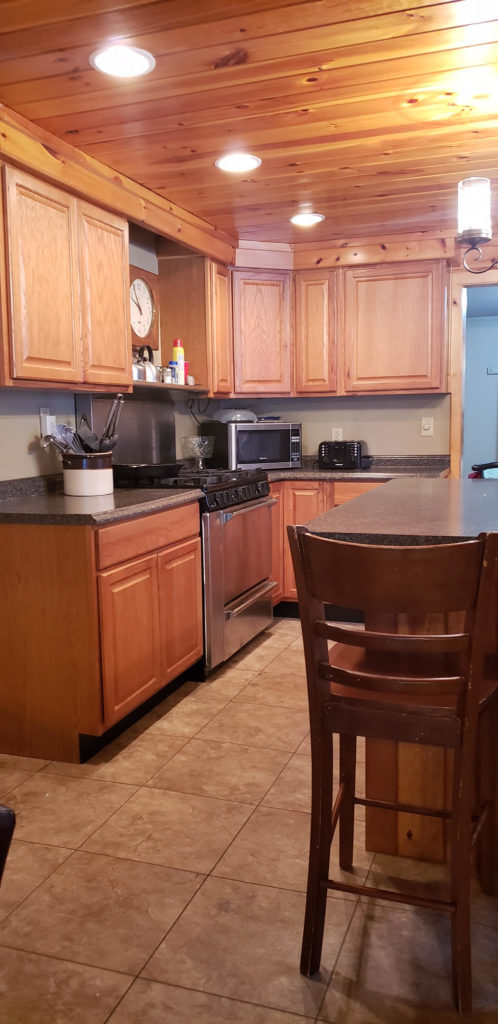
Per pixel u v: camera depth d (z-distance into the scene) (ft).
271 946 5.24
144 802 7.25
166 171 9.95
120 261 10.18
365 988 4.84
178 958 5.13
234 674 11.03
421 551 4.17
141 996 4.79
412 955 5.15
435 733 4.51
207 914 5.59
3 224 7.86
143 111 7.93
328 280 14.40
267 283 14.43
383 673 5.07
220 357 13.83
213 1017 4.61
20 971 5.03
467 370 26.20
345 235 13.78
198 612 10.55
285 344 14.67
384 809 6.10
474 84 7.48
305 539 4.54
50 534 7.97
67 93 7.45
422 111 8.11
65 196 8.89
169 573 9.64
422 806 6.23
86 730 8.09
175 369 12.62
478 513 6.40
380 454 15.47
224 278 13.91
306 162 9.70
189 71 7.04
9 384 8.03
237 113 8.07
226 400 16.03
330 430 15.76
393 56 6.87
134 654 8.75
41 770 8.02
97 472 9.69
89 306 9.42
